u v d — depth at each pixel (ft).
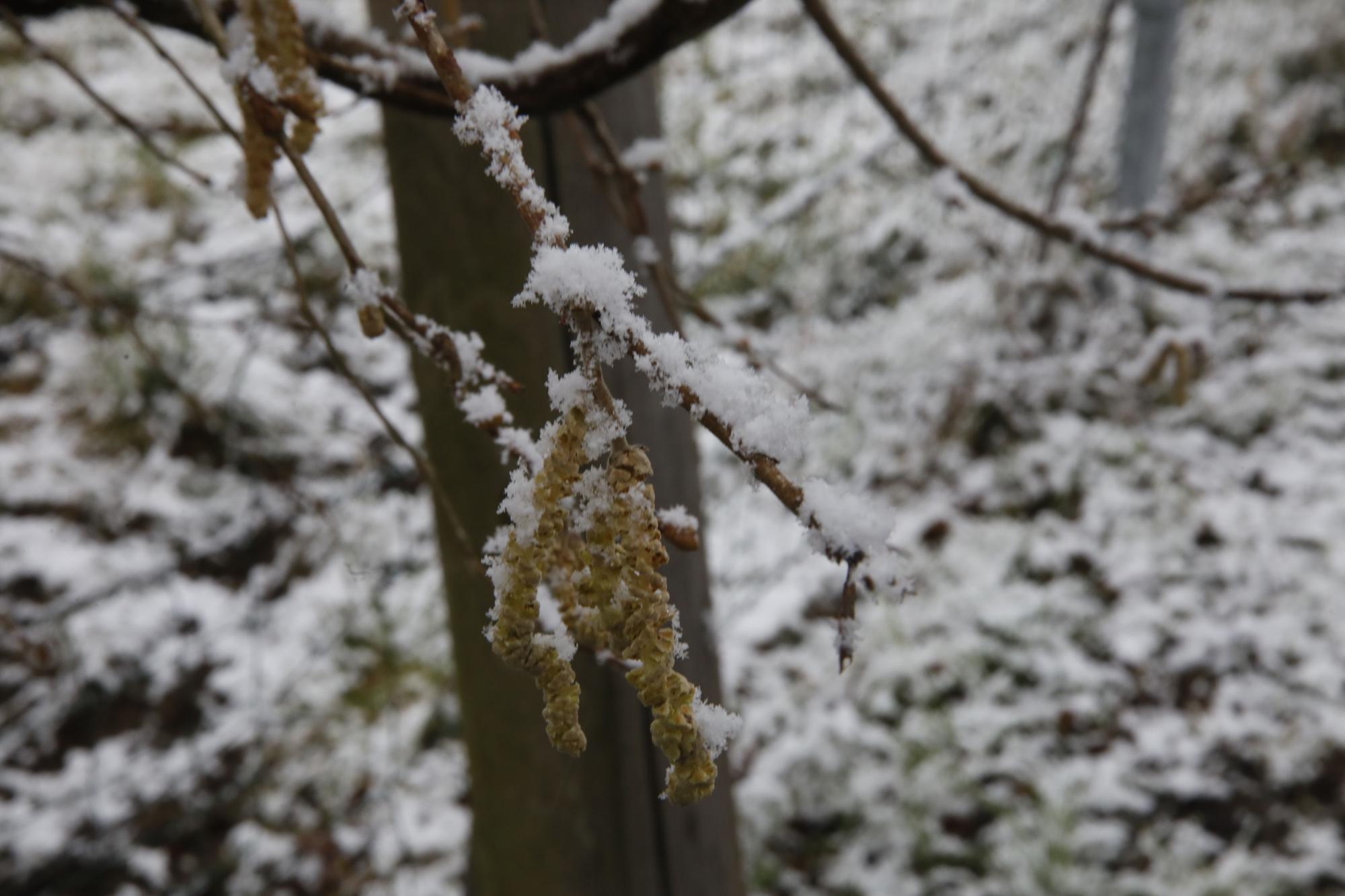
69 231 16.07
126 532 13.48
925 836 11.34
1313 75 22.98
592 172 4.88
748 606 13.57
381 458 14.17
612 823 6.18
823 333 16.78
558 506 1.61
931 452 15.62
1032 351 16.33
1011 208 5.79
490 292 5.35
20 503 13.53
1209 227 19.24
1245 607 13.76
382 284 2.69
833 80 20.26
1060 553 14.53
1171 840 11.32
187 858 11.00
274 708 12.19
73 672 12.10
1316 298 5.48
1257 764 12.06
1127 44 21.12
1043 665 13.11
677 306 5.51
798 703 12.66
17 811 11.04
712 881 6.59
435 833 11.39
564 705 1.67
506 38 4.81
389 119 5.33
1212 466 15.62
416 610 13.14
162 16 3.60
